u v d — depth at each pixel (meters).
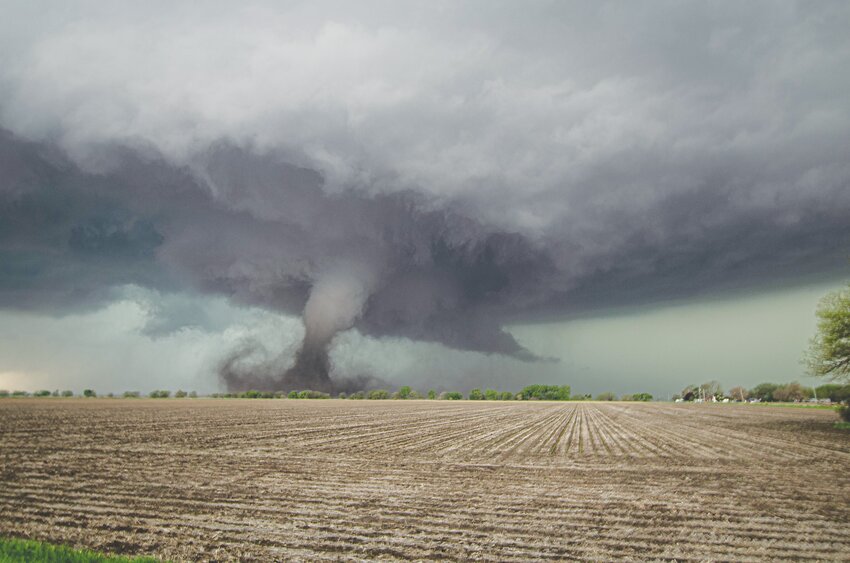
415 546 12.38
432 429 46.84
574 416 73.62
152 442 31.50
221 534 13.10
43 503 16.03
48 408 67.06
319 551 11.92
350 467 23.81
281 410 80.31
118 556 11.10
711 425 55.56
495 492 18.59
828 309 46.62
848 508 16.84
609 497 18.05
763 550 12.57
